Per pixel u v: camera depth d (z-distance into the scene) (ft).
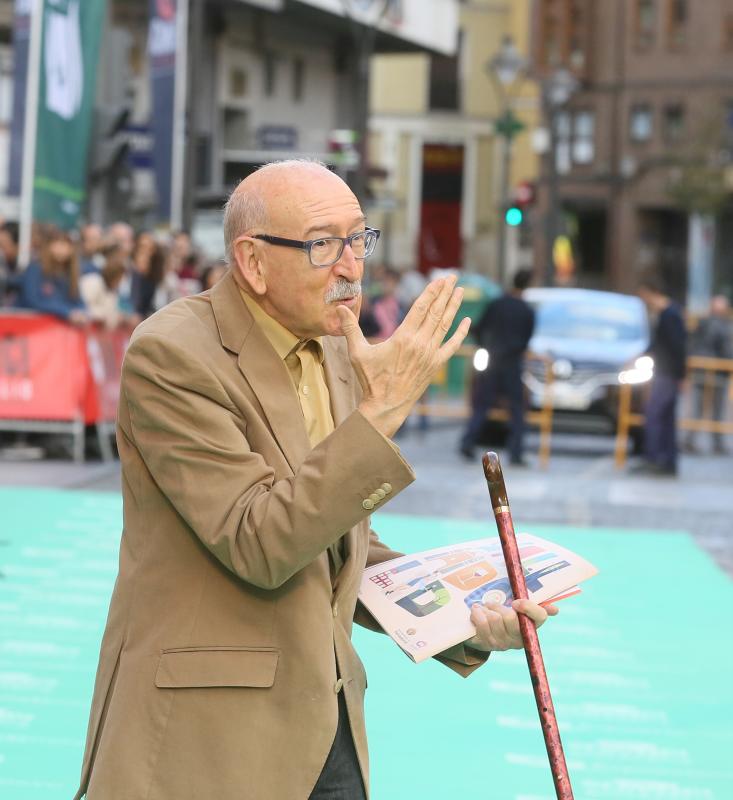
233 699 12.95
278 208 13.28
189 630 13.09
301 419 13.58
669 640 34.24
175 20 91.09
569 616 36.35
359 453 12.56
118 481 55.26
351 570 13.89
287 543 12.50
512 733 26.81
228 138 146.00
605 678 30.68
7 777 23.48
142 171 123.03
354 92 167.22
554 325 81.76
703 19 267.39
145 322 13.55
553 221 138.92
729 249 271.28
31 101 63.57
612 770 24.99
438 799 23.20
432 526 48.88
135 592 13.39
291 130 148.15
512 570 14.10
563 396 76.74
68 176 65.67
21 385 59.67
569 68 271.69
